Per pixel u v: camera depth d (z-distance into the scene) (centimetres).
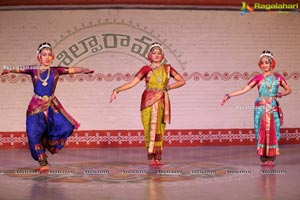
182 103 1261
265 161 890
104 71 1252
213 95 1265
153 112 891
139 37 1254
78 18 1247
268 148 877
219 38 1265
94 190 612
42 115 823
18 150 1209
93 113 1252
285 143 1284
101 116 1253
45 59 830
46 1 1234
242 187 632
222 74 1265
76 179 708
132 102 1256
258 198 559
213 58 1264
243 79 1267
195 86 1261
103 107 1253
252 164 894
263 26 1270
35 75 827
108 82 1252
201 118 1265
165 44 1258
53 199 556
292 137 1284
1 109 1251
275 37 1272
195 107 1264
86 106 1252
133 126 1259
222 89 1266
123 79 1253
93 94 1252
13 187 637
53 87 833
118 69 1252
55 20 1247
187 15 1259
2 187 637
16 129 1252
